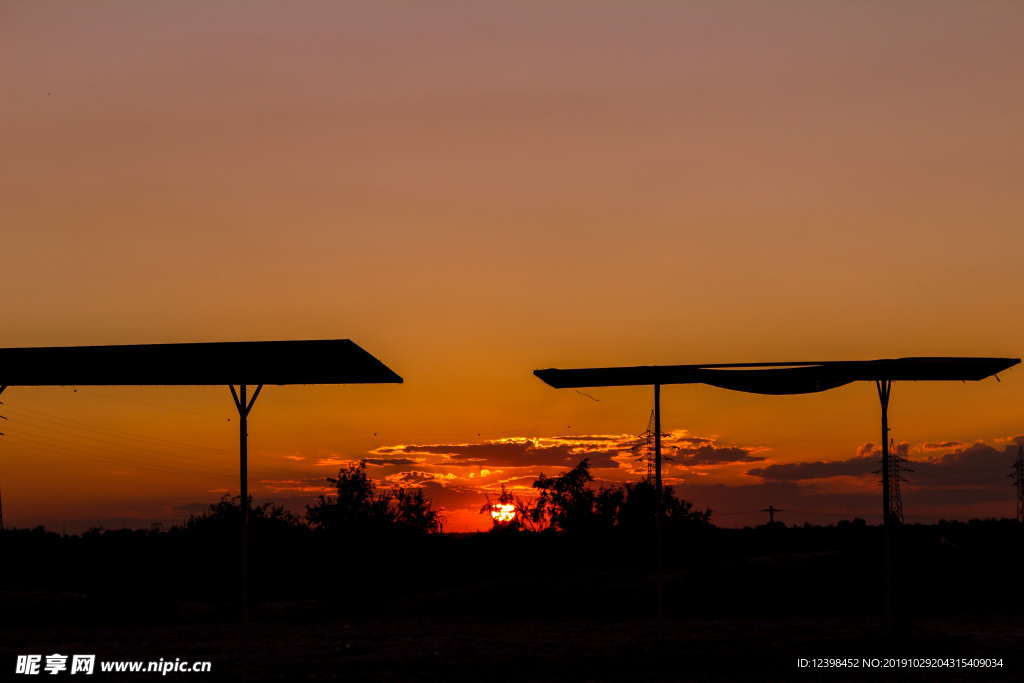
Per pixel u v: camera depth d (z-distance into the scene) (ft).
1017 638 71.97
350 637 78.28
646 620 91.56
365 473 151.23
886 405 71.87
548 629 83.10
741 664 61.62
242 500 68.03
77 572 146.82
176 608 110.52
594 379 78.07
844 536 170.19
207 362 65.57
